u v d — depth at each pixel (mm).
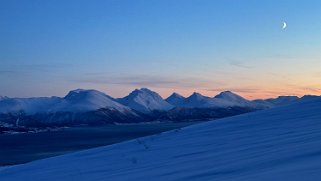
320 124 12477
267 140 10859
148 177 8148
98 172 10266
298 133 11227
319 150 7438
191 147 12203
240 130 14469
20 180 11227
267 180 5508
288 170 5926
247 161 7848
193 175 7453
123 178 8609
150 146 14016
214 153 10188
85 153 15312
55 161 14414
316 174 5254
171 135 16516
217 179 6582
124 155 12953
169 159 10539
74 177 10070
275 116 16656
